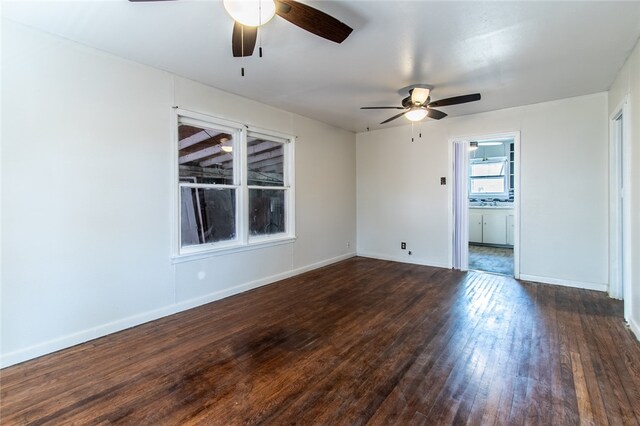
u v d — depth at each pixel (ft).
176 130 10.57
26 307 7.64
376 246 19.39
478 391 6.28
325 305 11.28
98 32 7.83
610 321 9.65
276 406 5.90
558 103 13.37
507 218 22.56
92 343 8.51
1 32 7.20
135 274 9.67
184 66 9.85
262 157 13.99
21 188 7.55
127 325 9.48
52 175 8.01
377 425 5.38
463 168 16.17
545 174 13.76
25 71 7.54
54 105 8.00
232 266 12.53
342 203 18.79
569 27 7.64
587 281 13.02
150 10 6.90
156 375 6.95
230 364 7.39
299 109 14.56
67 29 7.69
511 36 8.06
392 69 10.09
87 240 8.65
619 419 5.44
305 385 6.55
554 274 13.73
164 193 10.34
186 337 8.84
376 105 13.93
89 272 8.70
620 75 10.34
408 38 8.13
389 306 11.11
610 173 12.16
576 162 13.09
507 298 11.87
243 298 12.13
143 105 9.73
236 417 5.62
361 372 7.01
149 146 9.93
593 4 6.75
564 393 6.17
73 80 8.30
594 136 12.68
